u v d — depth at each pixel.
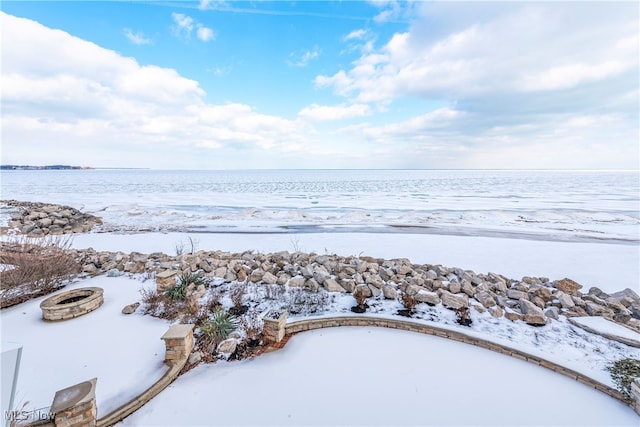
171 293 5.82
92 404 3.14
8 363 2.88
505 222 16.97
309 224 16.62
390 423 3.33
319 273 7.13
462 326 5.22
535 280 7.28
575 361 4.31
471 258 10.16
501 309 5.66
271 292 6.36
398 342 4.92
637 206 23.33
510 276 8.52
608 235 13.70
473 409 3.53
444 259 10.04
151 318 5.40
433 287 6.64
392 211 21.50
